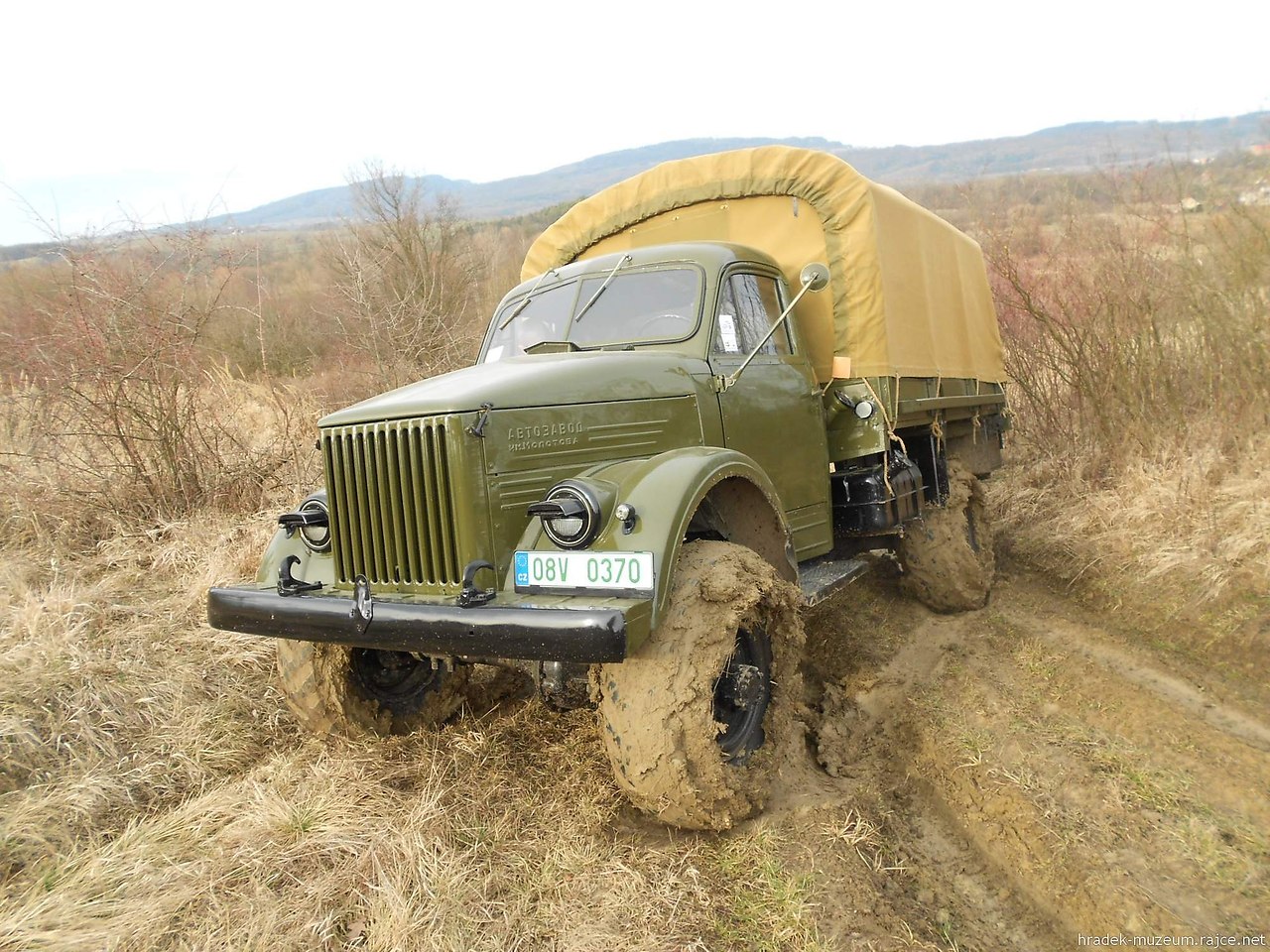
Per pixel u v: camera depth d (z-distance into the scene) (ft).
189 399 22.79
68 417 21.91
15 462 21.74
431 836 10.22
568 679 11.05
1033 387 28.12
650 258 15.07
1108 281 24.66
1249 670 15.14
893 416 16.52
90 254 21.27
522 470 10.47
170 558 19.33
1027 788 12.03
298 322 38.75
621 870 9.85
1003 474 28.37
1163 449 22.85
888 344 16.46
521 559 10.00
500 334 15.80
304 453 24.52
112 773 12.22
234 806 11.17
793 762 12.48
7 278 25.41
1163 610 17.71
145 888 9.53
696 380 13.15
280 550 12.04
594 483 10.23
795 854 10.42
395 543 10.39
